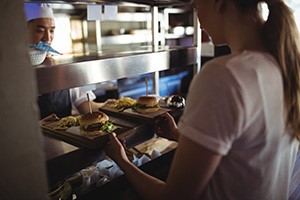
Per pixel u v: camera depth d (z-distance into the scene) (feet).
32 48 3.42
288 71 2.35
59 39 9.05
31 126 1.58
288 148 2.68
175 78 8.21
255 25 2.41
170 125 4.13
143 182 2.89
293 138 2.61
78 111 6.66
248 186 2.38
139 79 8.06
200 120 2.08
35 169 1.63
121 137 3.97
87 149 3.56
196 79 2.24
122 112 4.99
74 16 9.32
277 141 2.42
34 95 1.58
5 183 1.48
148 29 11.50
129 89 7.95
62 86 3.51
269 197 2.57
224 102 2.03
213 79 2.08
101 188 3.70
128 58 4.33
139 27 12.72
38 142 1.63
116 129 4.17
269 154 2.37
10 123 1.47
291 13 2.40
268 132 2.26
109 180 3.89
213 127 2.04
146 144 5.12
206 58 10.35
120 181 3.91
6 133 1.45
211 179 2.41
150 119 4.59
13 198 1.53
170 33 11.93
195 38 5.79
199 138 2.06
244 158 2.27
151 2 5.30
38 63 3.45
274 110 2.30
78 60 3.87
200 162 2.09
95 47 9.55
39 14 5.56
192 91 2.23
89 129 3.99
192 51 5.64
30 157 1.59
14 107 1.48
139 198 3.67
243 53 2.25
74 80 3.65
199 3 2.56
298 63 2.37
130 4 5.01
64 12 8.79
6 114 1.45
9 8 1.42
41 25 5.67
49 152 3.38
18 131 1.51
